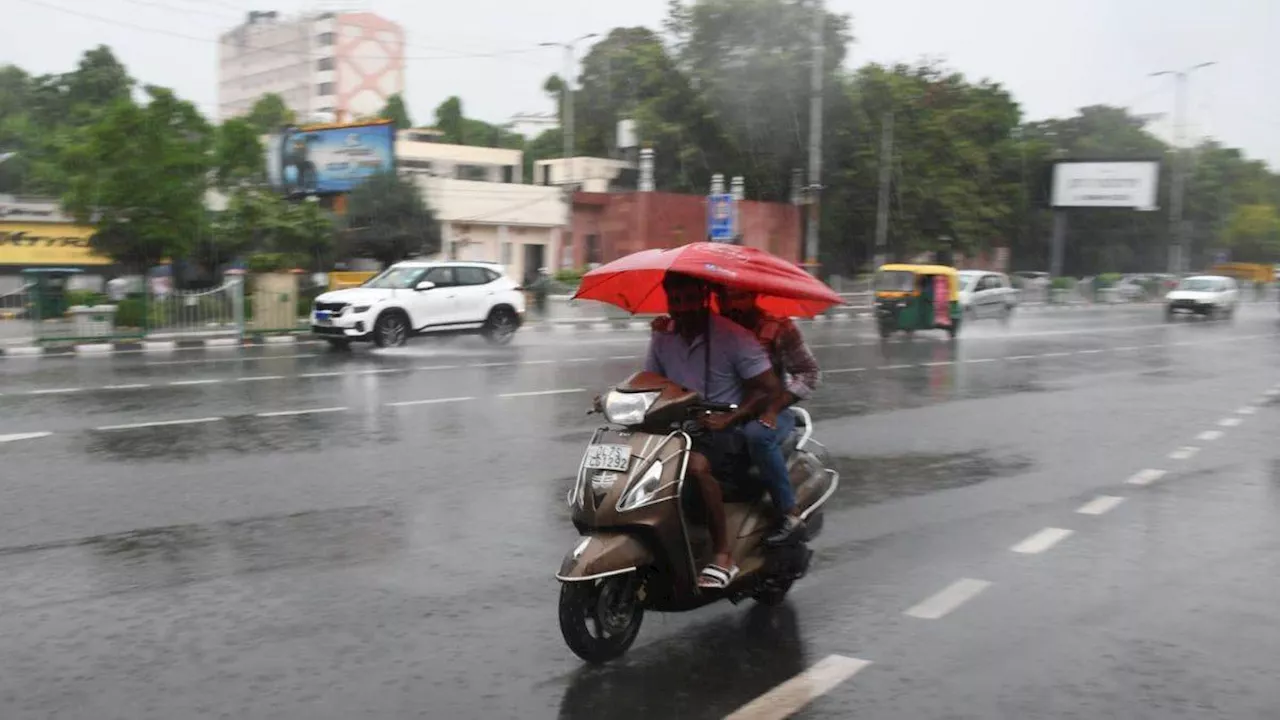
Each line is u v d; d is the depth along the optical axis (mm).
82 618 5223
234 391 13625
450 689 4387
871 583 5988
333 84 112188
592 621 4742
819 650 4906
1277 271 75500
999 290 35094
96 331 21266
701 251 4902
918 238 52688
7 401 12508
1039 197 61969
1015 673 4637
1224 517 7707
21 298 21016
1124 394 15406
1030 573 6215
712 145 50562
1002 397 14781
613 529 4500
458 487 8281
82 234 37406
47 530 6844
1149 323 36688
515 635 5043
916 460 9922
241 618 5242
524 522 7234
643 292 5270
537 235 46031
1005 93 61438
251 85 123438
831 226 51125
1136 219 67562
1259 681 4578
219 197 40094
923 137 53250
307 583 5828
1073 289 52438
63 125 54375
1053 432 11688
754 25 48969
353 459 9289
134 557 6273
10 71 62469
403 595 5645
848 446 10633
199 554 6355
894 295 26375
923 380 16719
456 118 70812
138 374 15602
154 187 26375
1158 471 9500
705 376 4930
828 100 48625
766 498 5297
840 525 7379
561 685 4441
